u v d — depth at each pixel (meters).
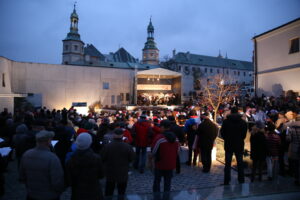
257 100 17.62
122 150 3.78
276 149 5.31
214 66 68.50
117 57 67.25
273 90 18.69
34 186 2.62
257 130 5.33
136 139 6.23
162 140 4.13
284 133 5.95
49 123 6.17
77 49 52.44
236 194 3.62
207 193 3.46
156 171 4.23
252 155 5.38
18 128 5.33
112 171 3.73
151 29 66.88
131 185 5.27
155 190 4.18
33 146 4.72
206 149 6.18
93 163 2.73
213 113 14.77
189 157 6.97
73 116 11.63
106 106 25.92
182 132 6.00
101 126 6.30
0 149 5.15
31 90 23.84
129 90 29.61
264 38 19.80
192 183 5.41
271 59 18.97
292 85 16.97
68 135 4.69
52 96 24.94
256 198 3.74
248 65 77.81
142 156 6.14
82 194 2.66
